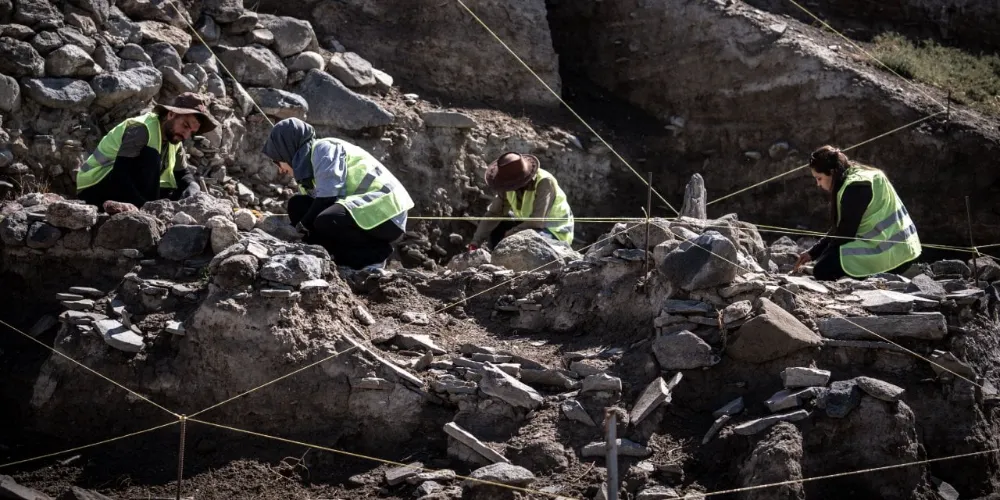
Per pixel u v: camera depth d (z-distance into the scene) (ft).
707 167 37.11
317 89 31.04
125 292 18.29
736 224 20.40
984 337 17.97
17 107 24.86
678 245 17.72
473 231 33.58
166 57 27.91
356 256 20.89
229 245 19.01
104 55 26.63
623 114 38.81
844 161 21.31
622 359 17.33
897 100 35.04
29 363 18.29
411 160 32.27
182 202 20.56
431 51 35.55
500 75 36.58
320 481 16.26
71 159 25.45
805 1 43.21
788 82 36.24
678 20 38.45
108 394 17.26
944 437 16.57
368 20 35.06
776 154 35.94
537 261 21.08
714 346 16.84
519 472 15.15
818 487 15.34
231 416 17.06
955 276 22.47
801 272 21.89
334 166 20.99
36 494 15.02
